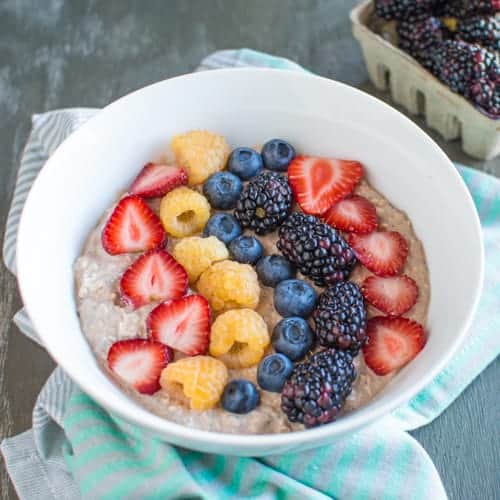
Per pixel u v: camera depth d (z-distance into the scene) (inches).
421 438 19.8
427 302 19.4
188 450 19.1
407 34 23.8
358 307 18.6
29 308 18.1
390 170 20.4
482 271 18.2
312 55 25.5
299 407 17.8
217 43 26.0
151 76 25.4
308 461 19.1
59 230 19.7
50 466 19.8
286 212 19.9
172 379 18.0
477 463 19.6
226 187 20.3
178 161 20.8
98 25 26.4
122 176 20.9
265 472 18.8
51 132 22.9
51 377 20.3
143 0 26.8
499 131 22.4
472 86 22.4
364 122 20.4
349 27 26.0
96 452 19.0
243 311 18.6
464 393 20.2
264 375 18.2
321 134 21.0
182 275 19.3
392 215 20.3
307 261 19.0
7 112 24.8
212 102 20.9
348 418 17.6
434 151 19.6
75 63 25.7
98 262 19.7
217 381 18.1
